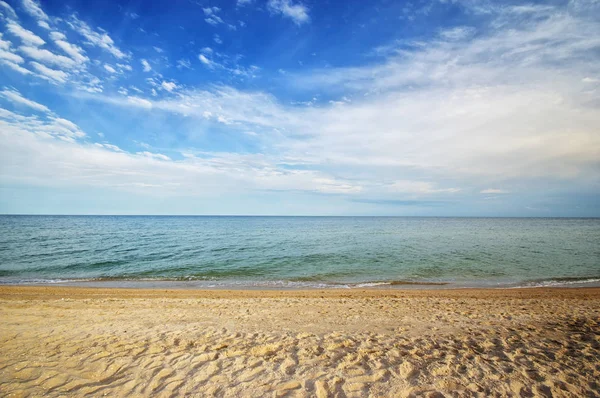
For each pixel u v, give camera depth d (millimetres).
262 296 10695
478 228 63281
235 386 3744
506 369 4207
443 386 3750
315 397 3508
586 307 8609
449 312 7906
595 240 33938
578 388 3705
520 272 16297
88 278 14609
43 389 3621
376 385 3766
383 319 7133
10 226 57031
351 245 28719
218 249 25344
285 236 40125
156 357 4574
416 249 25578
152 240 32719
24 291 11242
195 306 8602
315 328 6309
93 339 5332
